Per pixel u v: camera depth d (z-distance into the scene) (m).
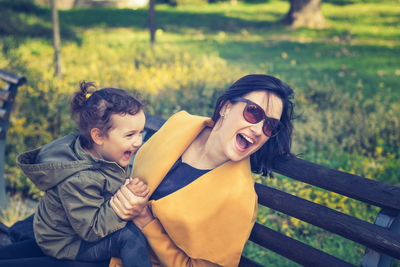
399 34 14.19
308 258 1.68
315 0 16.19
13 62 6.11
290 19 16.47
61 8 19.31
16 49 8.83
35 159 1.77
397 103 5.94
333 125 4.96
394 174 3.79
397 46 12.16
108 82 5.94
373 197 1.51
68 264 1.68
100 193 1.67
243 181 1.67
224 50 11.58
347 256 2.81
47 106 4.41
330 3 21.44
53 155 1.67
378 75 8.66
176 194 1.71
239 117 1.64
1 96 3.05
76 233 1.67
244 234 1.62
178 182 1.83
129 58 7.98
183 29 15.28
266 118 1.62
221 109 1.77
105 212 1.61
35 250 1.85
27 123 4.32
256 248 2.93
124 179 1.73
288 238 1.76
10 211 3.21
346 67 9.48
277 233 1.79
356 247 2.93
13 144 4.07
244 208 1.62
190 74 6.34
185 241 1.66
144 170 1.89
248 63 9.82
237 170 1.70
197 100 5.23
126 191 1.61
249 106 1.62
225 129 1.68
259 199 1.80
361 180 1.57
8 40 9.51
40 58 8.59
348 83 7.88
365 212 3.11
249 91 1.66
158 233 1.70
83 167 1.61
